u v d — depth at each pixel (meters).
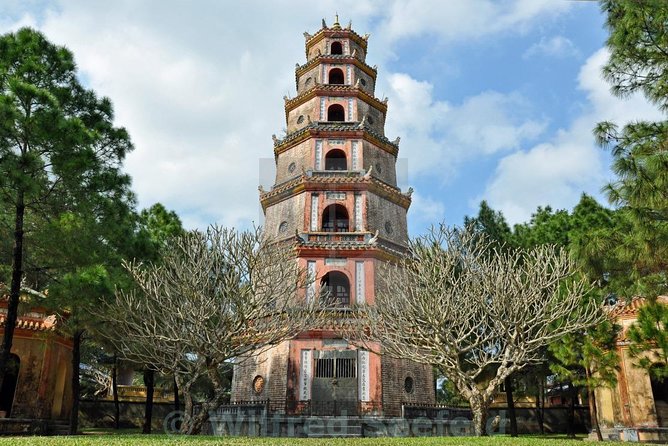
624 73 14.48
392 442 15.48
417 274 23.83
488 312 21.16
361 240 29.78
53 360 29.92
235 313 22.09
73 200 21.44
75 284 19.39
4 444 11.58
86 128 21.36
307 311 24.52
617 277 15.60
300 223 30.59
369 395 26.16
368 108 35.94
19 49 22.12
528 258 24.78
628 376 28.00
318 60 37.22
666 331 20.92
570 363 25.77
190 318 21.45
